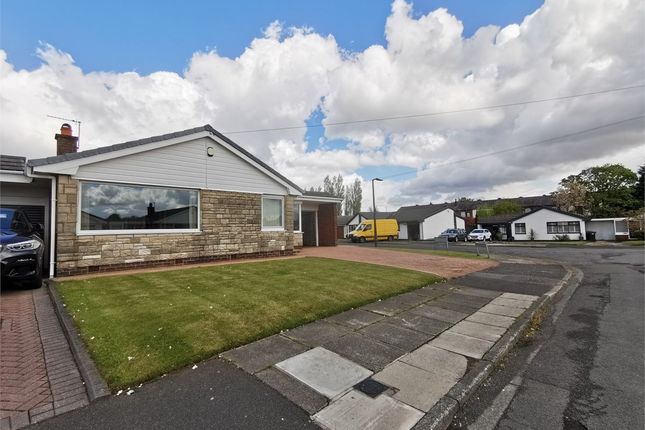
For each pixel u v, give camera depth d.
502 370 3.85
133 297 5.96
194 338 4.19
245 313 5.22
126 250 9.14
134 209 9.45
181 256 10.26
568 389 3.38
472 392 3.30
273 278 8.00
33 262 6.49
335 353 4.05
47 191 10.62
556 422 2.80
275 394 3.08
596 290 8.51
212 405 2.88
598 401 3.13
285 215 13.50
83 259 8.39
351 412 2.81
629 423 2.76
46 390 3.06
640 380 3.54
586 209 49.28
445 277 9.62
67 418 2.66
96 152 8.58
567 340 4.82
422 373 3.56
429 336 4.72
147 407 2.83
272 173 12.81
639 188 46.84
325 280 7.99
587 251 22.48
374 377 3.46
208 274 8.33
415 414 2.80
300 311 5.50
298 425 2.63
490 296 7.39
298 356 3.94
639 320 5.78
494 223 48.38
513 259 16.70
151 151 9.74
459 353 4.12
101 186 8.88
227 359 3.80
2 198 10.04
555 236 41.25
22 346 4.00
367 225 39.38
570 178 52.03
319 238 21.59
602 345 4.59
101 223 8.83
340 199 20.77
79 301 5.68
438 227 49.75
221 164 11.40
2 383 3.16
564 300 7.40
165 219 10.08
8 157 9.77
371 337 4.64
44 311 5.33
